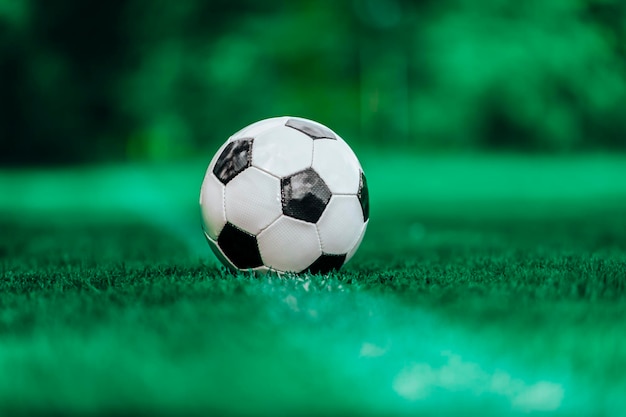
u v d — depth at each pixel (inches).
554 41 997.2
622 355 75.4
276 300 103.9
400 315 93.3
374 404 63.7
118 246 221.9
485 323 88.9
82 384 68.2
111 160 1024.9
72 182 652.7
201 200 132.6
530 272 134.3
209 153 1045.2
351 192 128.3
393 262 163.0
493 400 64.6
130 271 143.8
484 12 1019.9
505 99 1009.5
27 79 962.1
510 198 457.1
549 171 711.1
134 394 65.8
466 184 593.9
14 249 212.2
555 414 61.9
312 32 1059.3
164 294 109.7
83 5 974.4
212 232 130.0
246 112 1044.5
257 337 82.7
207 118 1037.2
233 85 1027.9
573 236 232.2
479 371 71.5
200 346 79.3
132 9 1007.0
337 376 70.2
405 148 1056.2
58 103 982.4
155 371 71.5
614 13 997.8
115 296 109.7
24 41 952.9
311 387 67.4
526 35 1003.9
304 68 1073.5
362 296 107.5
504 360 74.1
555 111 1008.2
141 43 1029.8
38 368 72.8
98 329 87.6
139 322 91.0
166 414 61.6
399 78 1069.8
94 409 62.6
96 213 383.9
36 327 89.2
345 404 63.7
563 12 996.6
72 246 222.4
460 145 1047.6
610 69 1000.2
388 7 1066.7
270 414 61.6
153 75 1024.9
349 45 1077.8
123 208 412.2
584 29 999.6
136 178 674.8
